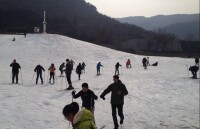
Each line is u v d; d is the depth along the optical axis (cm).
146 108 1634
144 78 3250
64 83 2503
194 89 2539
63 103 1537
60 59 5347
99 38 12775
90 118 477
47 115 1227
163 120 1380
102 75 3450
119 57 5997
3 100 1457
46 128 1037
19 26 16112
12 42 6475
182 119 1431
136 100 1856
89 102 962
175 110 1645
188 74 3772
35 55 5456
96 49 6438
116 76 1140
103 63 5250
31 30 11562
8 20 16688
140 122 1301
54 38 6862
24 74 3186
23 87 2072
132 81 2927
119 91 1136
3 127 973
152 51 9300
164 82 2914
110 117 1334
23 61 4794
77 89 2094
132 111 1521
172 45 12300
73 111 477
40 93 1827
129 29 18838
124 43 13600
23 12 18562
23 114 1194
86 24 19600
